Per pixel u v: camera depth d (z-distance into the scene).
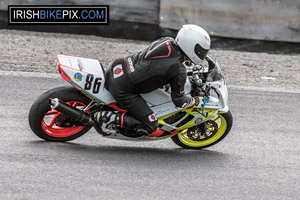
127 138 20.06
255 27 45.22
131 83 18.53
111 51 40.31
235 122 25.91
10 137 20.59
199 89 19.98
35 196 15.47
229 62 40.69
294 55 45.88
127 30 45.00
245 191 17.39
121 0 44.53
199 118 20.47
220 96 20.48
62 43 41.22
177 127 20.31
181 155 20.61
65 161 18.42
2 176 16.62
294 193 17.58
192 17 44.66
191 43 18.41
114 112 19.34
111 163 18.73
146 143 21.98
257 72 38.53
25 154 18.72
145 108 19.00
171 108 19.89
